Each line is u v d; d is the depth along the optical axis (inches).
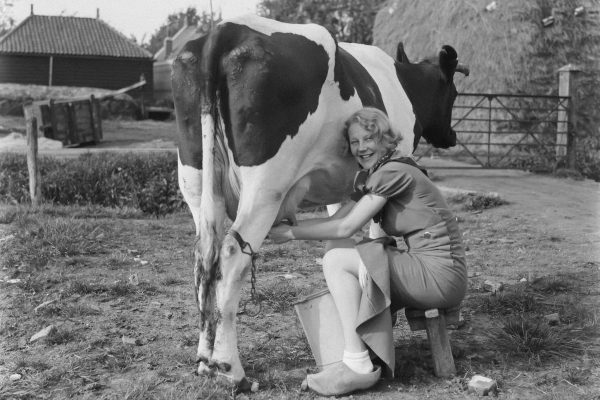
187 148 138.1
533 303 191.8
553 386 140.5
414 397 134.3
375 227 167.5
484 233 305.4
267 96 130.6
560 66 592.7
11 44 1422.2
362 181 142.6
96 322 178.4
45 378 141.6
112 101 1192.8
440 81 218.5
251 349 160.2
